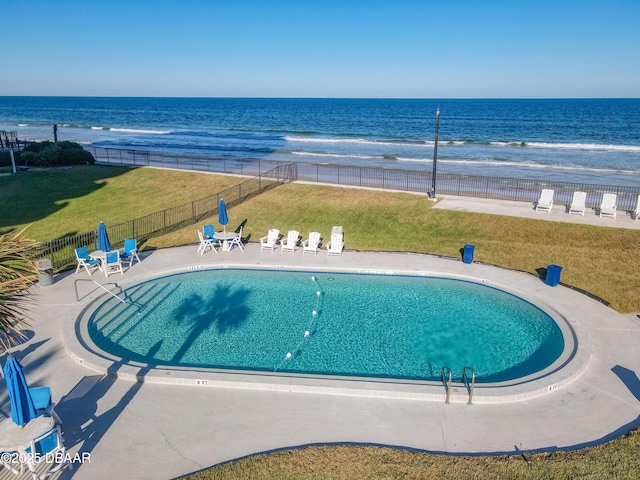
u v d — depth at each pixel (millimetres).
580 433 9414
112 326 14227
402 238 21016
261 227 22812
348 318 14914
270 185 27656
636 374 11445
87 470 8422
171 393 10742
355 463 8523
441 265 18531
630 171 38125
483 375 11844
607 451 8773
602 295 15766
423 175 34500
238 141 63938
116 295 16281
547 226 20188
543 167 41094
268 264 18734
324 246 20891
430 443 9141
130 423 9695
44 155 33781
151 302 15938
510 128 82250
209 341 13461
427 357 12695
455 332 14070
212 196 26688
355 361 12469
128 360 11938
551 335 13867
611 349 12586
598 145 56250
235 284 17438
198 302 15961
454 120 102188
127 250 18531
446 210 22609
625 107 145625
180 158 42812
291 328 14258
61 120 110188
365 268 18328
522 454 8734
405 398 10547
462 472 8297
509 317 14984
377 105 185750
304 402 10414
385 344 13352
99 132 79000
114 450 8922
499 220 21188
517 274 17609
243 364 12281
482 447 9023
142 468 8477
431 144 60188
